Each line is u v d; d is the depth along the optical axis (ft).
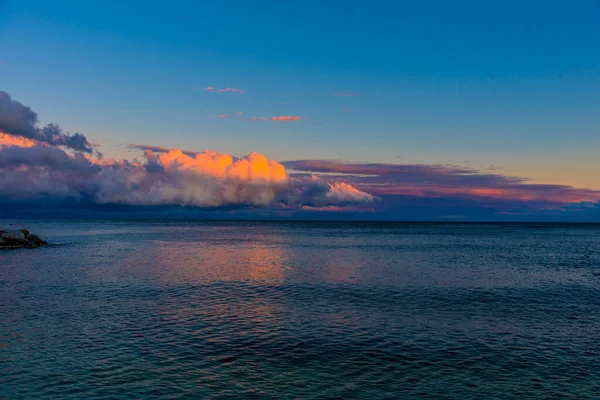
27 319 91.97
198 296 119.03
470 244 359.05
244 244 348.38
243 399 55.11
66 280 145.89
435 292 128.16
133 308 103.35
